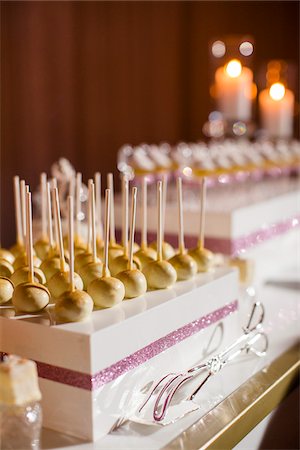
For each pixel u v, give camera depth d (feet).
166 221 5.89
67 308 3.21
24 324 3.24
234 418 3.42
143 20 11.75
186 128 12.60
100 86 11.16
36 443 2.97
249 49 8.11
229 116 8.13
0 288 3.54
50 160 10.39
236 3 11.72
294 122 11.12
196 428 3.29
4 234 9.80
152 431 3.24
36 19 9.93
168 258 4.25
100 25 11.04
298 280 6.45
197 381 3.87
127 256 3.99
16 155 9.84
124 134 11.75
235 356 4.05
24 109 9.89
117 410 3.25
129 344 3.29
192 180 6.71
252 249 6.00
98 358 3.09
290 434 4.57
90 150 11.12
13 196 9.86
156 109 12.25
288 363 4.24
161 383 3.59
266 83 9.11
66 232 5.15
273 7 11.36
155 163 6.81
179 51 12.31
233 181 7.52
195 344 3.92
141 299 3.64
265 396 3.76
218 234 5.64
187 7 12.15
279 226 6.61
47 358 3.18
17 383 2.82
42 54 10.09
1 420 2.85
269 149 7.78
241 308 5.21
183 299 3.74
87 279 3.74
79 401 3.11
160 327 3.54
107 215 3.46
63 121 10.57
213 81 8.33
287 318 5.20
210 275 4.21
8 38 9.53
